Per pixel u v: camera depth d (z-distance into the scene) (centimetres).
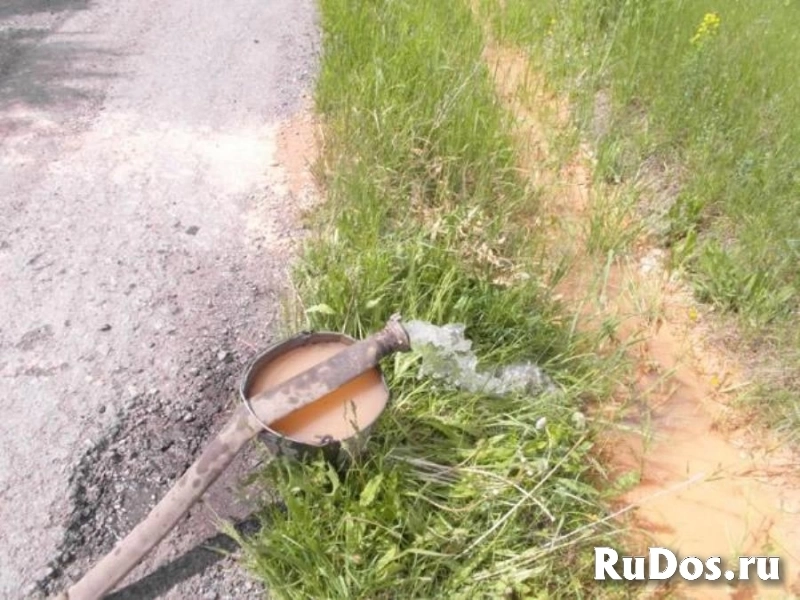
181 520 135
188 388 160
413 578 124
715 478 160
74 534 132
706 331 197
